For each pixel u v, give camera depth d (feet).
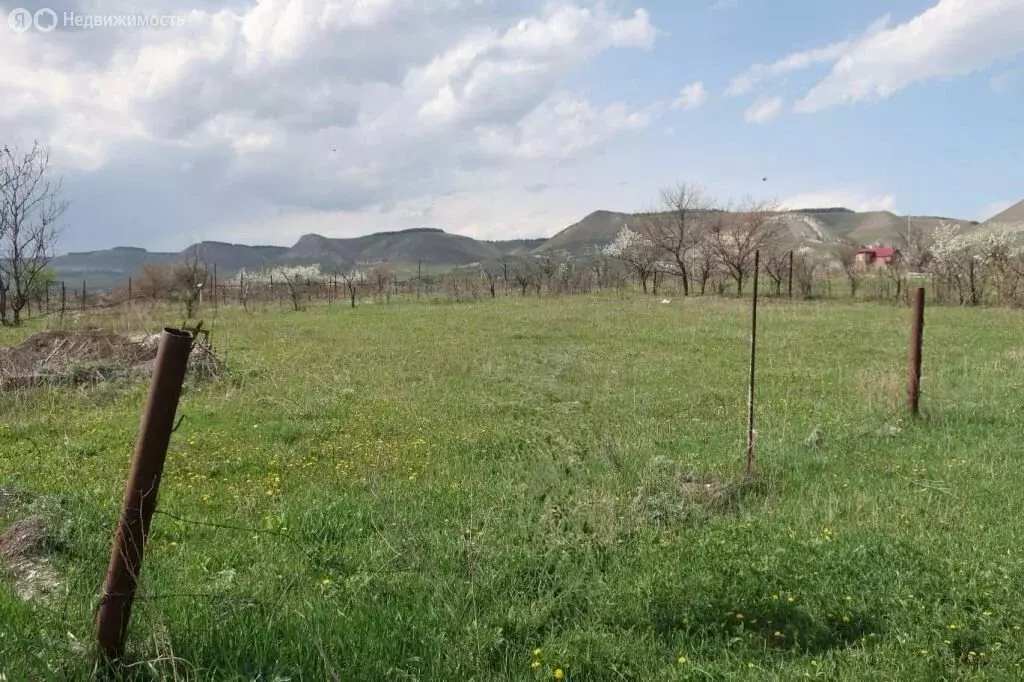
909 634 13.26
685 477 23.61
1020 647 12.58
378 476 24.38
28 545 16.20
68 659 11.16
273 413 35.45
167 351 11.00
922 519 19.95
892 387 37.06
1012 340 64.75
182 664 11.39
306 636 12.60
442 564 16.49
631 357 55.83
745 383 44.16
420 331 75.41
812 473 25.50
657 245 161.07
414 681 11.79
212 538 18.71
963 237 158.10
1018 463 25.86
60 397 38.22
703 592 14.62
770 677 12.10
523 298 134.31
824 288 138.00
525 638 13.55
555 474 24.06
